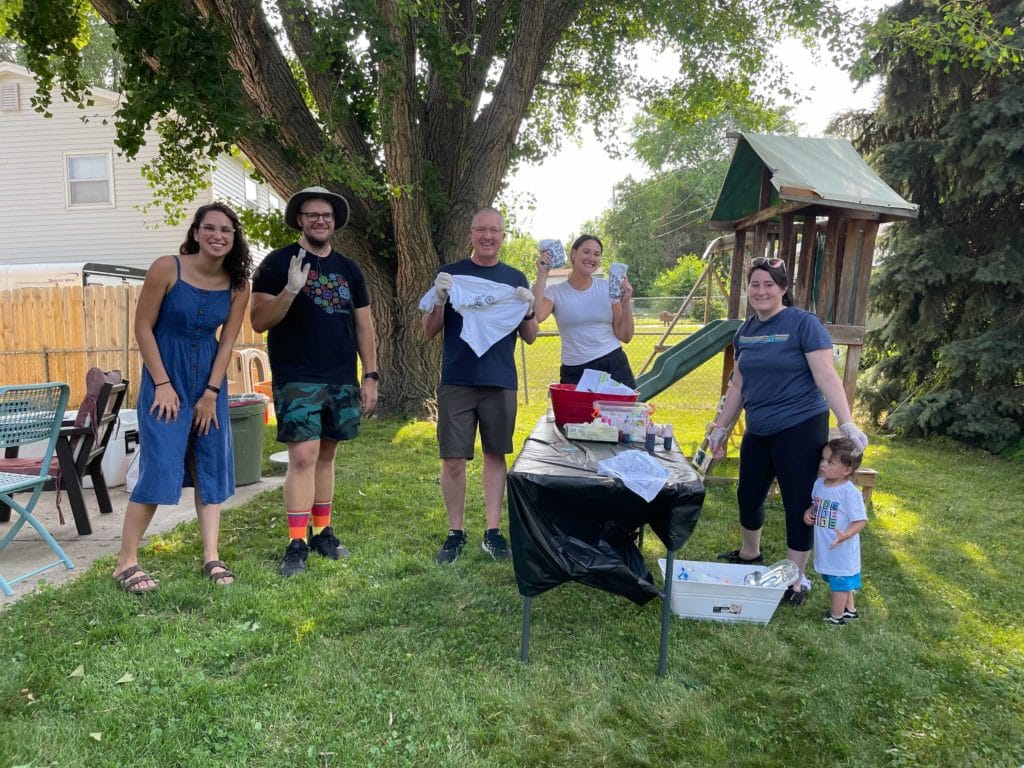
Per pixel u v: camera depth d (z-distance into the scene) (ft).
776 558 12.48
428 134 28.66
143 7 19.77
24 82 43.52
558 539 8.32
